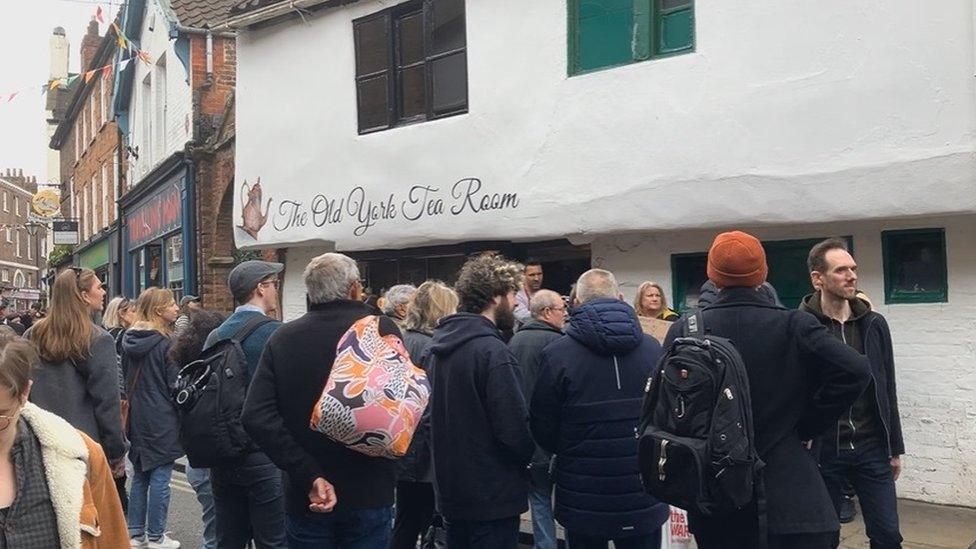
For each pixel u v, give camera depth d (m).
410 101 10.31
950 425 6.68
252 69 11.85
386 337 3.76
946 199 6.29
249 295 4.89
